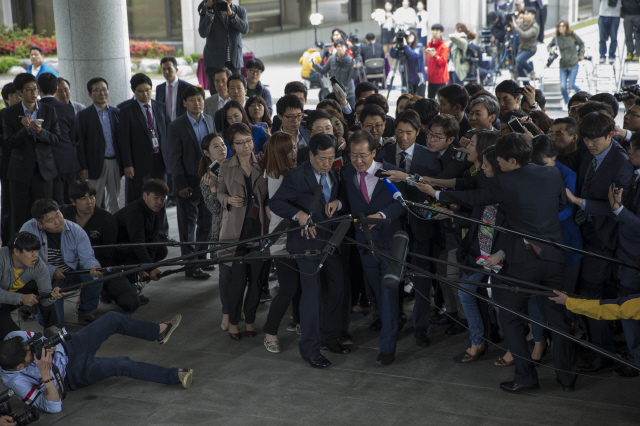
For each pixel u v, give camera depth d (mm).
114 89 10055
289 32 27516
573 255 4891
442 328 5773
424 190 4852
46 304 5039
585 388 4672
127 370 4773
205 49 9836
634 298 4102
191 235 7305
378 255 5020
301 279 5059
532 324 4926
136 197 7945
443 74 14391
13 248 5133
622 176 4664
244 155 5418
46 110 7352
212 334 5746
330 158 4809
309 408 4512
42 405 4480
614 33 14391
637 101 5570
